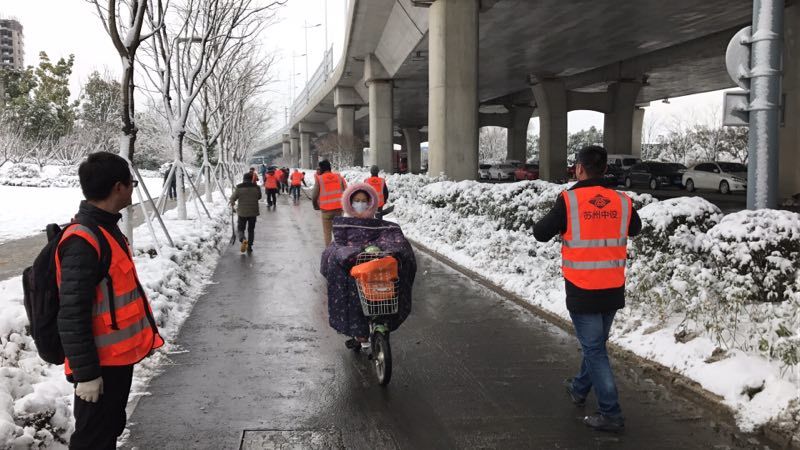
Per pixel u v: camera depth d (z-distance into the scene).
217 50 16.80
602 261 4.26
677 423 4.50
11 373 4.25
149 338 3.13
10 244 12.57
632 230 4.49
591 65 40.97
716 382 4.79
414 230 15.47
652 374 5.41
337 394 5.10
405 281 5.50
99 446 2.98
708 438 4.25
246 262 11.91
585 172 4.41
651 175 32.66
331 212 10.41
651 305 6.24
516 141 63.12
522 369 5.70
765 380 4.55
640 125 58.31
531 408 4.80
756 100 6.45
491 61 38.78
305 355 6.13
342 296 5.55
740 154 47.66
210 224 14.52
